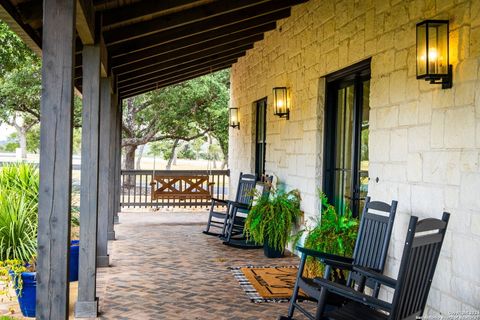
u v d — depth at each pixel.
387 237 3.70
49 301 2.76
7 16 3.24
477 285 3.23
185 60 8.23
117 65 6.53
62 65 2.69
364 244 3.94
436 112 3.74
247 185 8.26
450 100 3.57
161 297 4.77
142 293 4.89
